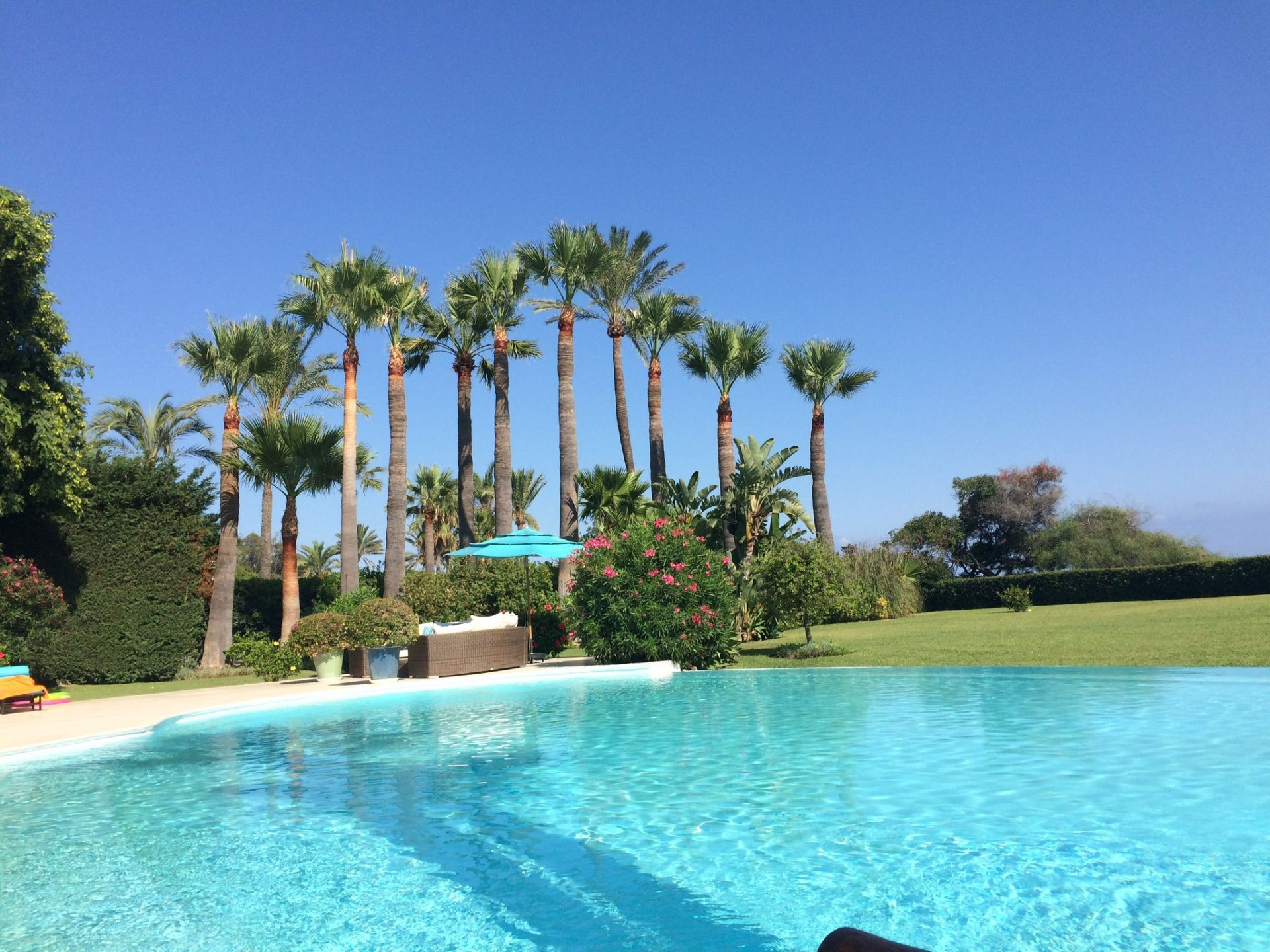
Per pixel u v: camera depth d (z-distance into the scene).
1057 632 17.22
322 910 4.21
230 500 21.02
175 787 7.18
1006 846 4.71
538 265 26.89
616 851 4.96
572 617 16.08
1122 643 14.26
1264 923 3.60
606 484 27.88
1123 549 44.12
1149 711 8.54
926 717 8.88
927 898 4.03
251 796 6.71
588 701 11.59
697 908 4.07
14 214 15.21
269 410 23.02
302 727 10.55
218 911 4.21
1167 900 3.87
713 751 7.70
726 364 29.55
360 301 22.00
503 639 16.17
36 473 16.34
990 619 23.56
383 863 4.91
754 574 17.55
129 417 35.19
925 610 34.31
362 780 7.14
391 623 15.73
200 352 21.58
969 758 6.93
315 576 26.11
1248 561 27.33
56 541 18.69
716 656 15.65
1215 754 6.65
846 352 31.83
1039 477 51.22
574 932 3.84
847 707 9.83
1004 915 3.79
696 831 5.28
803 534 22.66
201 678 19.25
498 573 19.95
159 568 19.47
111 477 19.36
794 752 7.46
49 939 3.89
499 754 8.04
